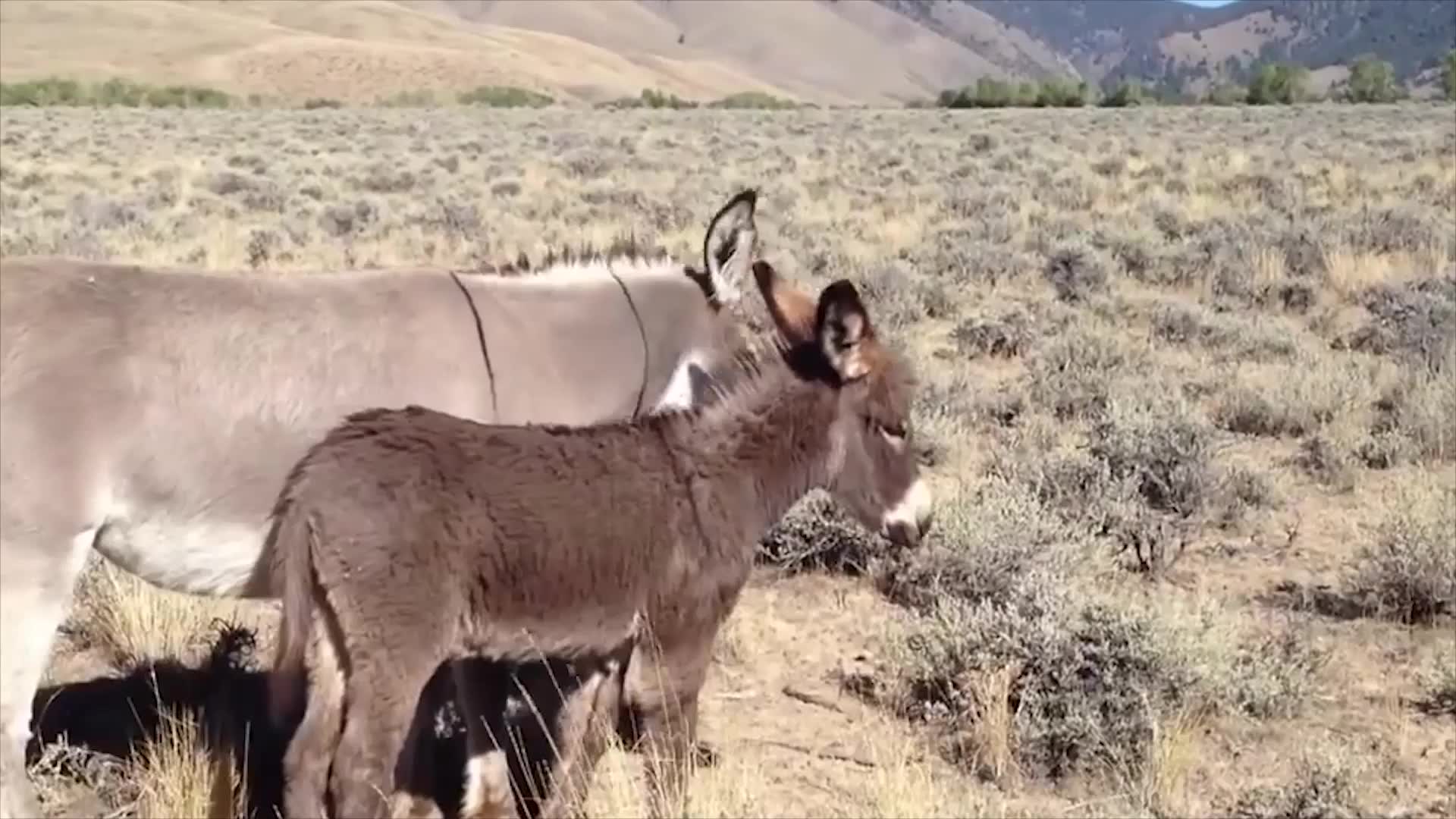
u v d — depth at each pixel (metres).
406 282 5.70
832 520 9.34
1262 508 10.74
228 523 5.35
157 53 138.00
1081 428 12.91
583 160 37.38
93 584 7.87
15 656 5.08
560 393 5.84
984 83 104.06
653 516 5.21
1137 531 9.49
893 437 6.13
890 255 22.52
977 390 14.02
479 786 5.71
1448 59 106.25
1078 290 19.55
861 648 8.20
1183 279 20.97
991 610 7.59
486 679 5.70
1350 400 13.56
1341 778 6.35
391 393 5.50
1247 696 7.34
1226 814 6.39
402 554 4.72
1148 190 31.48
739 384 5.77
